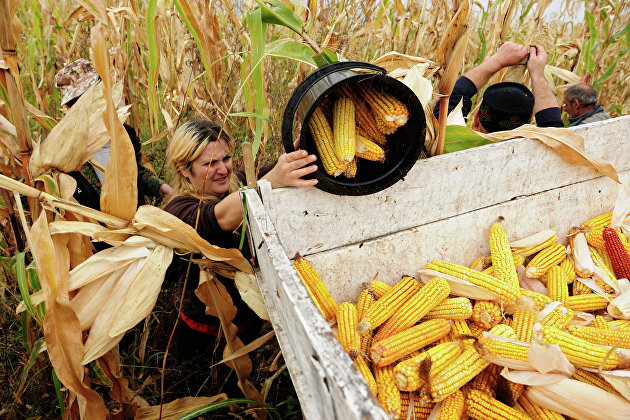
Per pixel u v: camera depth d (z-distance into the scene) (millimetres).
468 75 3117
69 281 1775
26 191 1676
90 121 1967
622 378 1631
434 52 4230
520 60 3031
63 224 1774
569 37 6410
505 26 3379
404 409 1706
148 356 2895
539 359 1619
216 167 2246
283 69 4516
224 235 2078
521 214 2520
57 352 1758
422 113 1705
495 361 1710
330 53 2199
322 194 1955
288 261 1331
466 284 2025
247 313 2557
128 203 1841
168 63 3812
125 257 1848
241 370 2332
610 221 2619
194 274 2297
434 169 2154
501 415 1627
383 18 5113
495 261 2209
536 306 2047
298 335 1164
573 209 2691
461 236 2408
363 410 751
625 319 2115
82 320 1820
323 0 3588
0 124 1818
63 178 1856
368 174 1930
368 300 2041
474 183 2301
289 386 2715
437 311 1991
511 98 3023
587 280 2373
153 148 4414
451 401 1660
